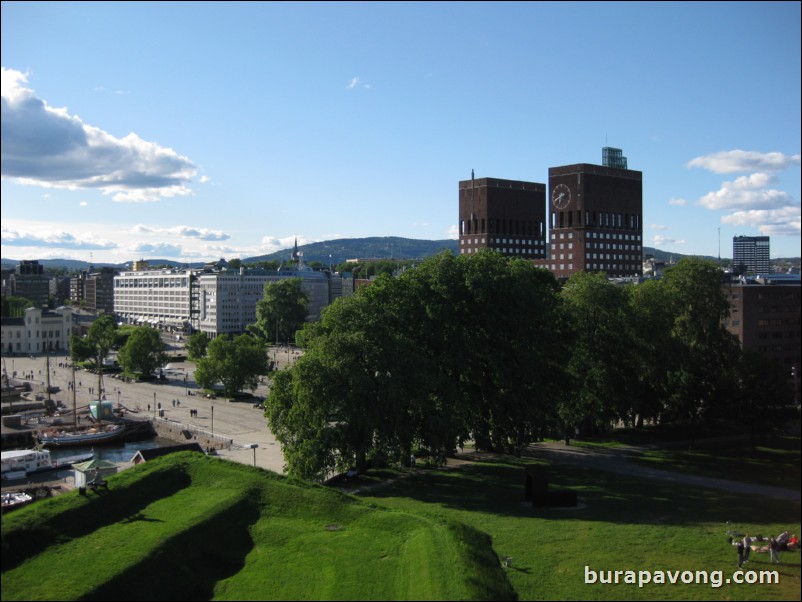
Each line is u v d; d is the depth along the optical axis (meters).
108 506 61.84
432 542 55.75
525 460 102.94
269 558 56.31
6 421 168.50
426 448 95.06
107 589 48.78
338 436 86.12
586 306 118.44
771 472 86.75
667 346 119.88
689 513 71.81
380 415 86.69
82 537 56.88
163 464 71.38
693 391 113.31
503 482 89.06
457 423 92.25
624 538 64.06
